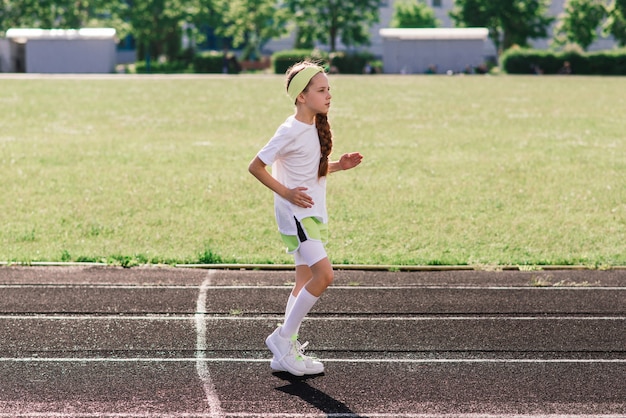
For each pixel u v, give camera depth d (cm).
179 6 8981
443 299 1204
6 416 774
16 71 7588
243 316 1109
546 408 802
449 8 11550
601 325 1079
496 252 1574
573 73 8056
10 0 8181
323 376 884
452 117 3797
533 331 1050
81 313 1116
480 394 836
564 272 1399
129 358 939
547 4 9844
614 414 787
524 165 2494
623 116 3872
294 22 9694
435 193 2088
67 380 870
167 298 1194
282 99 4606
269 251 1580
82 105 4181
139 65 8775
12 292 1221
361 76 7075
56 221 1784
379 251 1585
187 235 1691
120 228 1733
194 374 889
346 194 2059
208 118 3706
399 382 868
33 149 2716
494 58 10388
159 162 2508
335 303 1173
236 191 2081
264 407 800
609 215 1883
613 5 9138
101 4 8594
